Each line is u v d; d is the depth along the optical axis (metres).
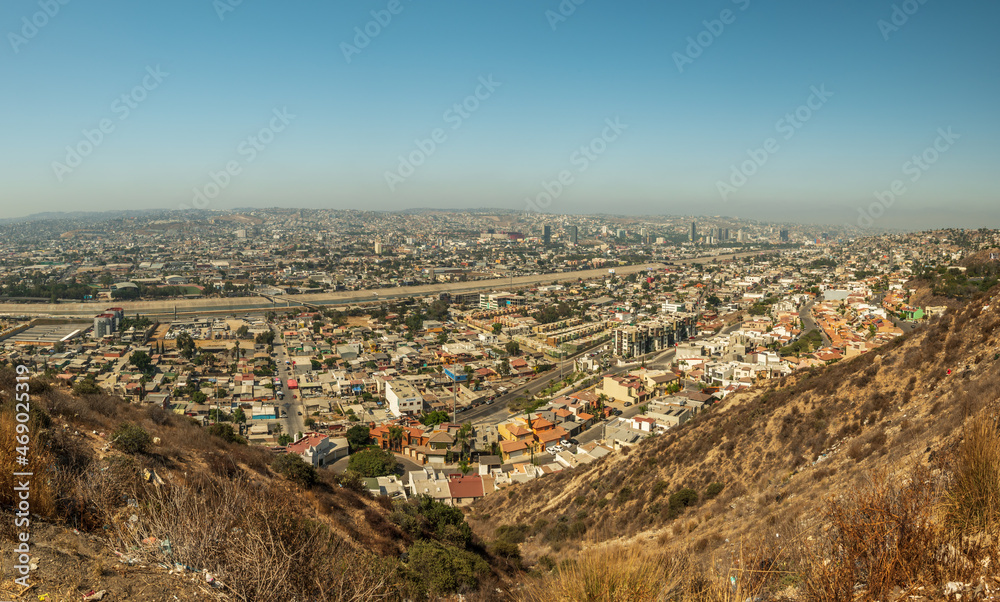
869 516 6.72
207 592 7.78
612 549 7.58
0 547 8.21
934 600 5.68
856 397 29.92
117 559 8.63
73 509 10.38
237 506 9.48
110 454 17.06
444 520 28.80
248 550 8.00
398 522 25.64
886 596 5.92
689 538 23.52
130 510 11.12
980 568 5.86
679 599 7.27
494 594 20.42
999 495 6.48
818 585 6.48
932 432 17.25
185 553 8.46
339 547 11.73
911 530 6.30
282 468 25.44
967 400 16.84
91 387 28.36
